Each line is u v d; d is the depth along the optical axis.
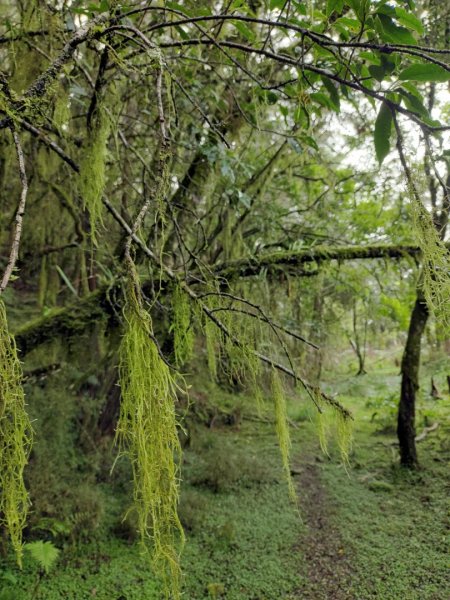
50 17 1.45
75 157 1.88
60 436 3.76
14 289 4.50
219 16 0.84
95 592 2.70
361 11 0.76
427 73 0.73
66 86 1.53
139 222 0.62
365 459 4.62
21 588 2.62
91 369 2.94
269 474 4.34
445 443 4.68
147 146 2.24
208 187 2.41
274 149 3.37
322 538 3.32
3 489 0.59
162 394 0.58
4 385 0.57
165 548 0.58
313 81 1.18
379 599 2.65
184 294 1.11
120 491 3.89
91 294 1.87
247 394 6.07
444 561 2.85
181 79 2.04
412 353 4.34
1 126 0.77
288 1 0.97
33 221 2.67
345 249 2.15
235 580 2.88
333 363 8.45
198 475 4.29
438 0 2.42
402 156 0.75
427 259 0.76
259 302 2.51
